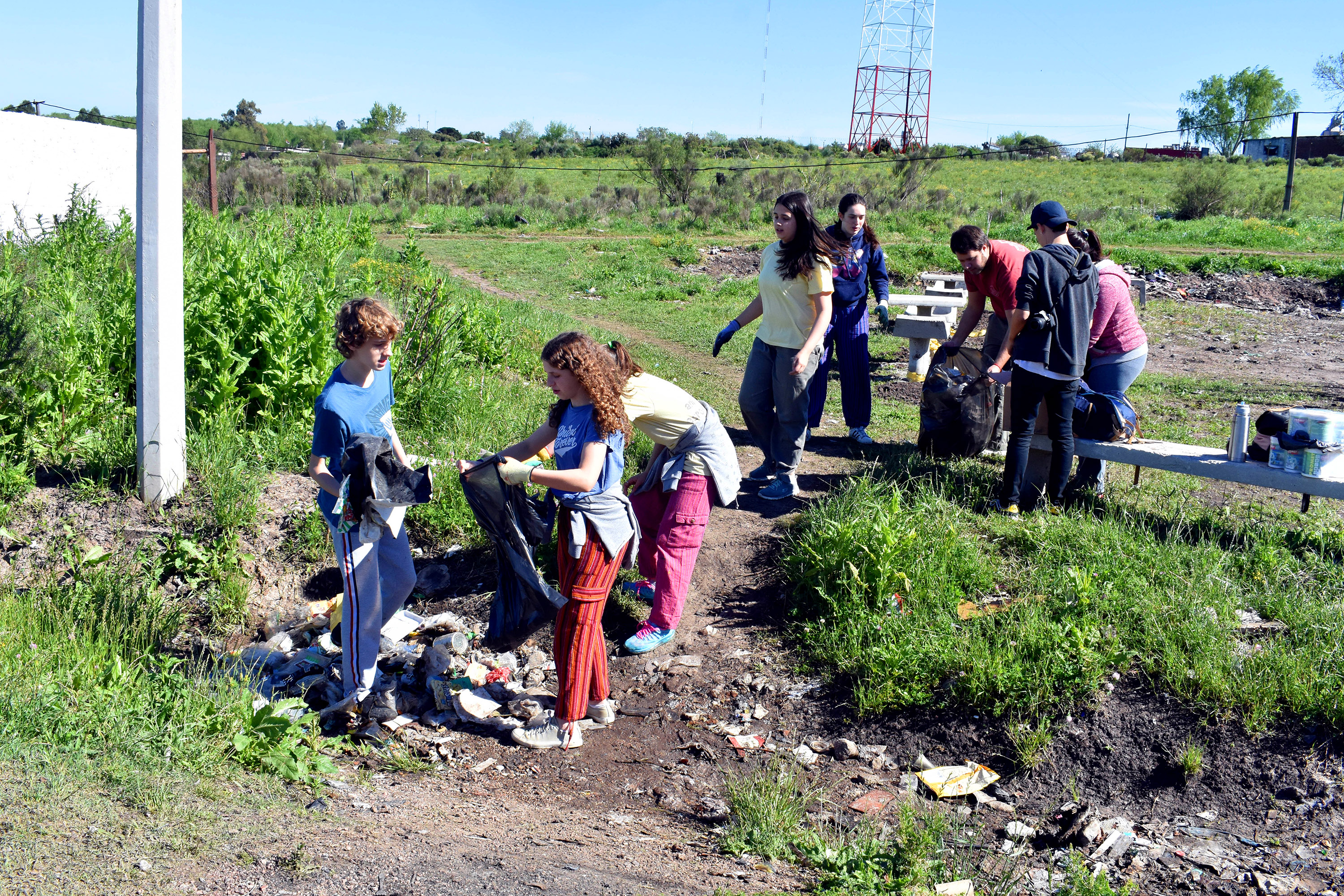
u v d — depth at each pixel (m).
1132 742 3.75
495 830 3.20
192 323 6.57
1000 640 4.19
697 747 4.03
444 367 7.66
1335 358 12.05
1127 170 51.00
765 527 5.66
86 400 6.02
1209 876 3.14
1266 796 3.46
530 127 77.62
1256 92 89.56
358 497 3.80
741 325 6.12
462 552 5.50
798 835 3.33
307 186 36.03
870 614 4.50
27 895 2.22
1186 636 4.06
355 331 3.73
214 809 2.95
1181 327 14.44
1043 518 5.31
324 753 3.85
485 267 21.69
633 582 5.09
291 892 2.45
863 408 7.36
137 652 4.31
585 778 3.84
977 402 6.02
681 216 31.09
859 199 7.05
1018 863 3.25
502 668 4.62
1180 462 5.28
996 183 45.75
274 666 4.61
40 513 5.23
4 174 13.75
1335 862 3.13
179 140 5.17
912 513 5.25
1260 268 18.86
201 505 5.45
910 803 3.62
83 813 2.72
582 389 3.72
